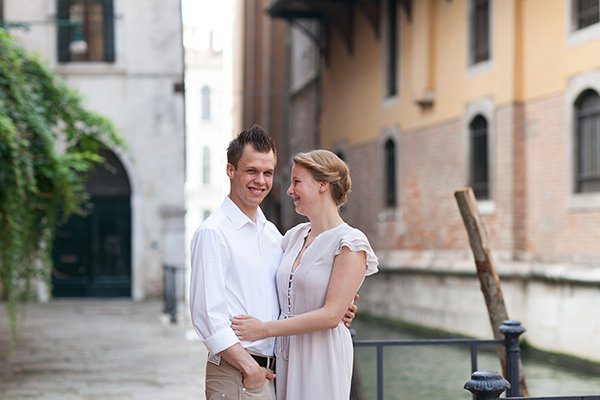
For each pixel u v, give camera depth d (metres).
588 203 14.77
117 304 22.58
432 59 20.28
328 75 27.69
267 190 4.18
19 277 12.78
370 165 24.03
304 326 3.99
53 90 12.99
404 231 21.77
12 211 10.77
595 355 14.20
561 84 15.55
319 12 27.44
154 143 24.52
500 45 17.31
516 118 16.88
